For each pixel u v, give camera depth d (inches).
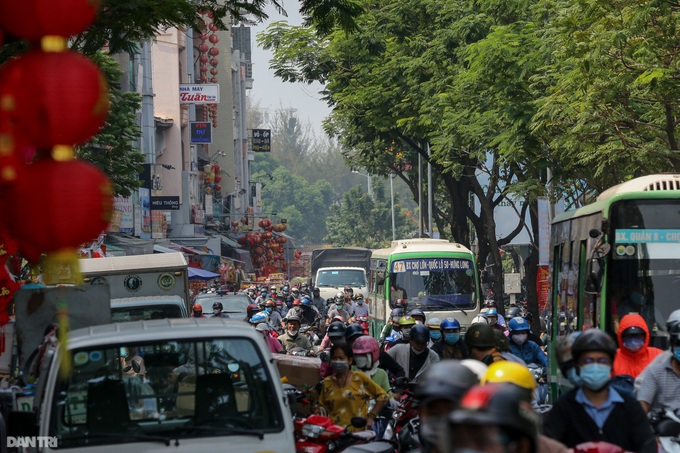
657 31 1501.0
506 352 792.9
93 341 599.5
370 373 887.1
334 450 711.1
